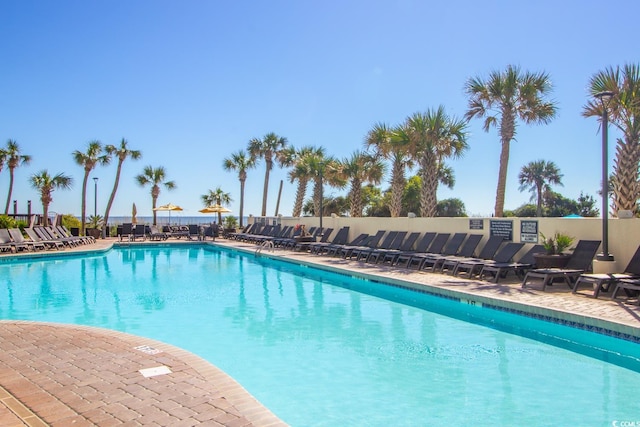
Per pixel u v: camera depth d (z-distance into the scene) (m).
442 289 9.67
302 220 24.42
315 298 10.58
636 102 11.59
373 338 7.24
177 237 30.62
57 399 4.01
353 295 10.98
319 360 6.18
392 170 21.41
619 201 12.35
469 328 7.84
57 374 4.64
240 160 37.03
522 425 4.25
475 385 5.26
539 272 9.45
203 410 3.77
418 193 35.84
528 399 4.85
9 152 33.31
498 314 8.38
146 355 5.29
